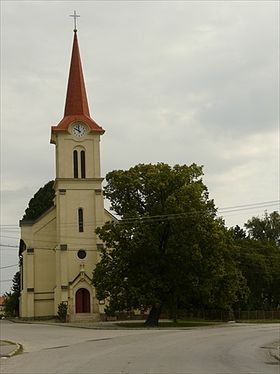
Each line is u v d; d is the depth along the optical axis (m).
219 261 59.72
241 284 74.38
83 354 27.22
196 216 58.84
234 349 29.47
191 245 58.16
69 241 74.31
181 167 63.22
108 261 62.03
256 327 57.16
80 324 64.31
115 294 60.47
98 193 75.81
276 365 21.75
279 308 93.56
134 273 60.22
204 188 62.25
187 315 83.75
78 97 78.12
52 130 76.00
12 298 101.94
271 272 89.75
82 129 76.62
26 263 76.94
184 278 59.22
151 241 58.53
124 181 63.19
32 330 53.84
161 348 30.14
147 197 63.12
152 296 58.41
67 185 75.56
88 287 72.94
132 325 60.62
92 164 76.25
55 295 74.44
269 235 106.00
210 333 45.22
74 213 75.06
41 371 20.30
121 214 63.25
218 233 59.38
